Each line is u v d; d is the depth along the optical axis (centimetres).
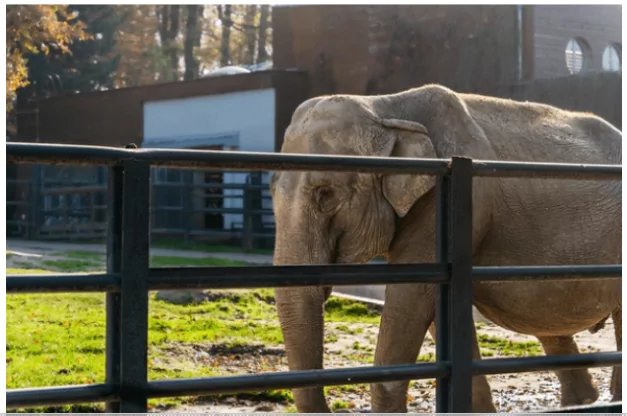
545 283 675
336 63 3102
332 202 621
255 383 352
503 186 668
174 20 4953
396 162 377
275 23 3198
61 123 3191
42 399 319
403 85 3077
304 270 361
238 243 2628
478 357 689
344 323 1218
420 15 3064
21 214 3047
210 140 2823
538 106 730
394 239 648
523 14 3019
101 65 4272
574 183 693
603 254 689
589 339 1170
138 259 334
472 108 687
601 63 3162
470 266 393
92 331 1016
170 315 1145
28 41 2644
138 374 334
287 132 641
